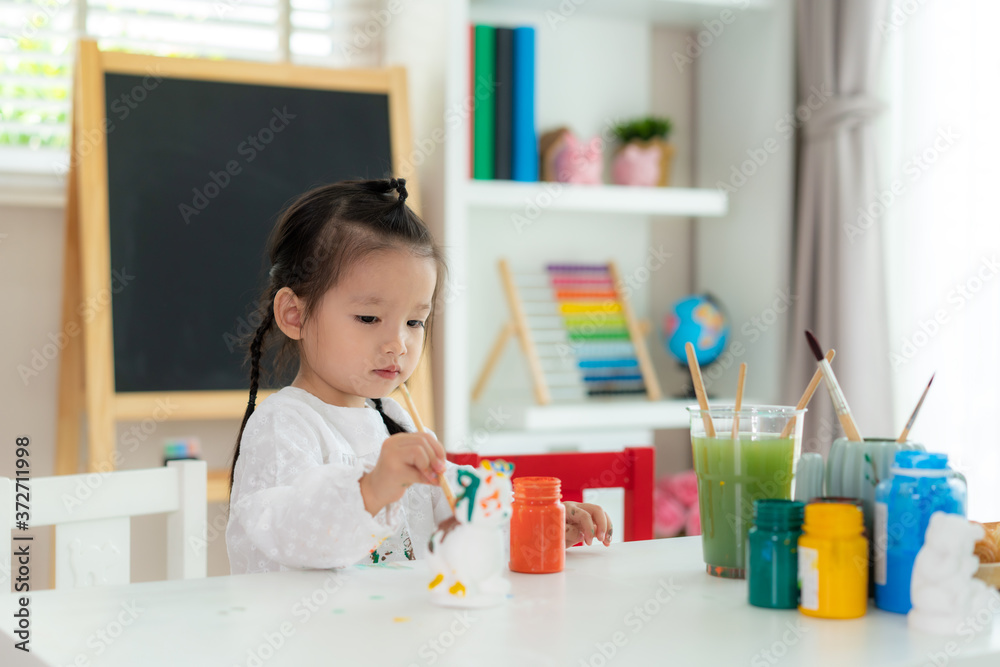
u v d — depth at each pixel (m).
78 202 1.83
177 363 1.78
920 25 1.96
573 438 2.08
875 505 0.66
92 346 1.71
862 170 2.05
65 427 1.83
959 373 1.86
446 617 0.62
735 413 0.74
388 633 0.58
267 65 1.91
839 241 2.08
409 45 2.13
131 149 1.80
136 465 1.99
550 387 2.25
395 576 0.75
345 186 1.01
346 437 0.99
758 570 0.65
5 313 1.91
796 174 2.26
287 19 2.15
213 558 1.99
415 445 0.72
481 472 0.66
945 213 1.91
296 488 0.79
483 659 0.53
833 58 2.10
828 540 0.62
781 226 2.18
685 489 2.10
